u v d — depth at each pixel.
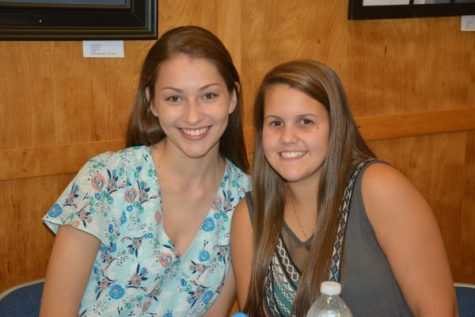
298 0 2.63
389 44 2.84
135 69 2.41
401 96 2.93
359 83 2.83
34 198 2.38
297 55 2.68
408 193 1.47
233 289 1.78
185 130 1.60
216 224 1.72
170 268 1.68
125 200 1.64
